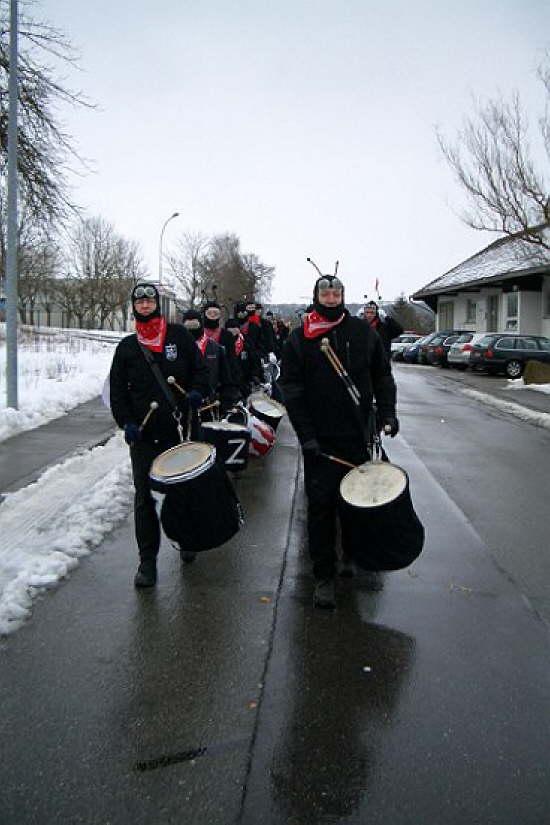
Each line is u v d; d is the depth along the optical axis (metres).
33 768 3.01
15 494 7.06
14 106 11.73
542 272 29.77
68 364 20.77
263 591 4.88
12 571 5.06
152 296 4.99
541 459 9.88
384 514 4.22
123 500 6.96
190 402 5.04
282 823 2.71
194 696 3.57
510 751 3.15
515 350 26.77
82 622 4.38
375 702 3.53
